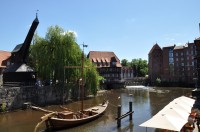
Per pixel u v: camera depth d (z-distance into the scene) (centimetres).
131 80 12231
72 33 4691
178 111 1788
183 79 10912
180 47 11219
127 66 15425
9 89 3644
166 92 7438
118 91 8019
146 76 13762
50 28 4609
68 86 4841
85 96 5400
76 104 4538
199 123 2108
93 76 5194
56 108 4047
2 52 6869
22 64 4550
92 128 2588
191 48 10638
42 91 4259
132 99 5431
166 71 11519
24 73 4462
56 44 4556
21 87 3859
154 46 12212
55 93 4550
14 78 4422
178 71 11112
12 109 3669
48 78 4525
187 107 2023
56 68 4538
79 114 2848
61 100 4656
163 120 1581
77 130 2506
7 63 6531
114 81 9575
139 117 3175
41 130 2502
